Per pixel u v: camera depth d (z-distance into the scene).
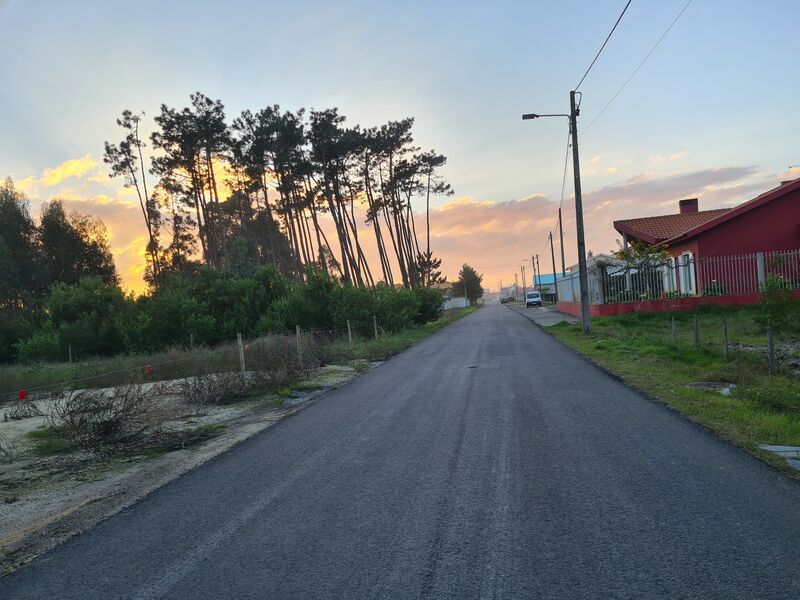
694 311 23.03
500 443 6.41
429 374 13.09
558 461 5.59
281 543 4.04
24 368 23.45
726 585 3.09
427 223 65.44
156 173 43.50
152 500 5.36
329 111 44.81
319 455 6.50
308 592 3.30
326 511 4.63
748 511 4.10
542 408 8.24
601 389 9.60
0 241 51.34
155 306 25.98
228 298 26.81
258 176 44.34
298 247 45.34
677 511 4.16
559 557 3.54
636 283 26.02
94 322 30.81
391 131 51.34
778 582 3.10
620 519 4.07
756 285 23.27
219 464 6.53
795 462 5.25
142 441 8.38
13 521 5.18
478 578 3.33
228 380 12.34
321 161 45.75
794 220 24.44
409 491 4.97
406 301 33.00
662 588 3.09
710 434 6.39
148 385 14.53
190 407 11.05
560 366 12.84
